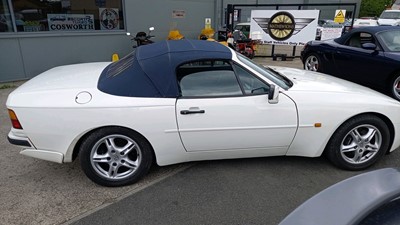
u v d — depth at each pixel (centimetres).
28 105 276
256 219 254
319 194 164
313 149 324
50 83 308
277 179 313
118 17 880
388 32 601
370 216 141
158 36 1005
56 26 770
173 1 1019
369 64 590
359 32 638
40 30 745
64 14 775
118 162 296
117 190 297
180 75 296
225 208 268
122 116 281
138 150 297
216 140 304
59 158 289
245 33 1352
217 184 304
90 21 825
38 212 263
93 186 303
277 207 269
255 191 293
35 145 285
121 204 274
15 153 370
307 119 309
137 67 298
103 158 293
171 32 972
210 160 348
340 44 675
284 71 411
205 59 302
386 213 142
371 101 317
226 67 305
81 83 304
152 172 328
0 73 702
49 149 287
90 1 812
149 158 302
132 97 284
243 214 260
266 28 1080
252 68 314
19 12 704
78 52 816
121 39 896
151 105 284
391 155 366
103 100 280
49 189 297
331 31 1029
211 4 1162
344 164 328
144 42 865
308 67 786
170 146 301
